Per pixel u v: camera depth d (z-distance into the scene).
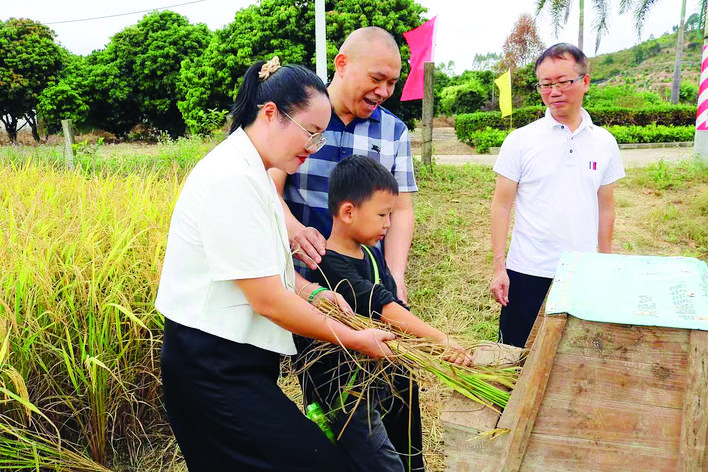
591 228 2.80
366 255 2.16
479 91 25.80
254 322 1.73
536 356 1.28
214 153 1.69
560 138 2.76
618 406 1.25
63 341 2.78
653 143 15.38
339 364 1.86
